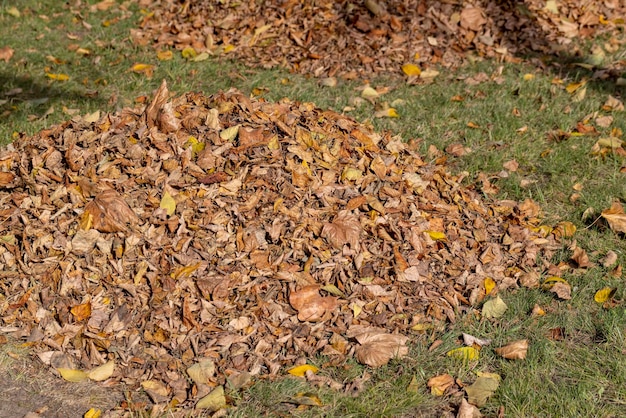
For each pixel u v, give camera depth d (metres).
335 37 8.02
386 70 7.66
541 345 4.44
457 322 4.62
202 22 8.45
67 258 4.71
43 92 7.33
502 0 8.48
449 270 4.96
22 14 8.95
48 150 5.25
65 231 4.83
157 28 8.50
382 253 4.91
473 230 5.33
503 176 6.09
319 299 4.58
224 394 4.06
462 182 6.03
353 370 4.25
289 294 4.57
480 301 4.80
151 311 4.47
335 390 4.13
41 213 4.91
